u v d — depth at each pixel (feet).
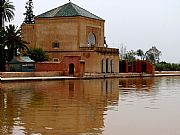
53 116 69.05
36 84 164.55
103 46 302.86
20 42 252.21
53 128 57.72
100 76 241.96
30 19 361.30
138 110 77.15
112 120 64.80
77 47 274.77
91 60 268.82
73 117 67.92
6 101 93.61
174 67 390.42
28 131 55.47
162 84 175.63
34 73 212.02
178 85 166.91
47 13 288.71
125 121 63.87
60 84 166.71
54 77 211.82
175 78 258.37
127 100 96.99
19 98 100.89
